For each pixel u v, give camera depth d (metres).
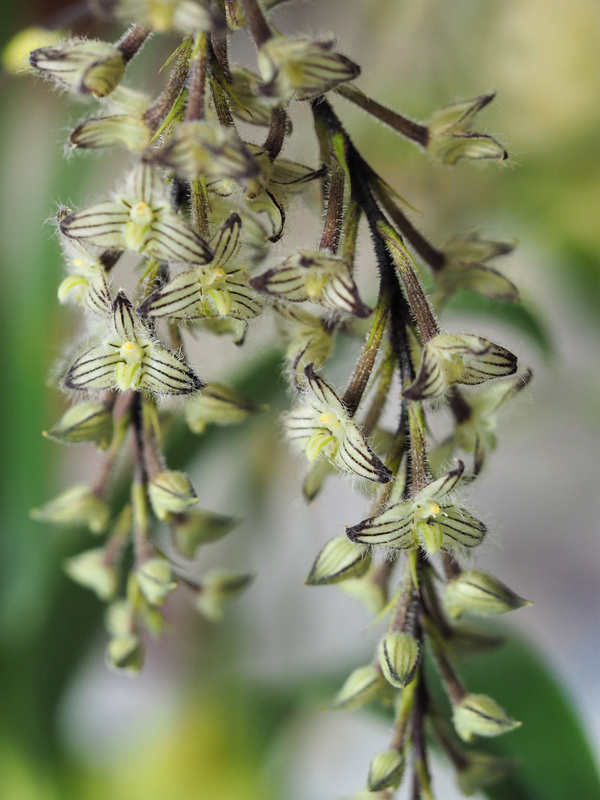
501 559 0.35
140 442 0.18
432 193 0.26
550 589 0.34
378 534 0.16
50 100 0.23
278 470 0.26
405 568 0.16
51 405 0.22
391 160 0.25
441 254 0.18
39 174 0.22
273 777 0.26
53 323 0.22
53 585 0.22
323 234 0.16
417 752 0.17
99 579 0.20
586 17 0.24
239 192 0.16
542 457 0.34
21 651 0.22
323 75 0.15
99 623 0.22
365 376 0.16
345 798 0.18
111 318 0.16
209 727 0.26
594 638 0.33
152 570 0.18
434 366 0.15
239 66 0.17
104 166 0.22
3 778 0.22
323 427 0.16
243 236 0.16
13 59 0.21
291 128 0.17
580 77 0.24
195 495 0.18
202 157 0.15
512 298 0.18
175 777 0.26
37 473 0.22
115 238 0.15
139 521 0.18
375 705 0.21
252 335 0.18
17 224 0.22
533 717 0.20
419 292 0.16
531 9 0.24
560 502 0.35
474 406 0.17
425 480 0.16
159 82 0.20
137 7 0.15
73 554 0.22
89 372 0.16
